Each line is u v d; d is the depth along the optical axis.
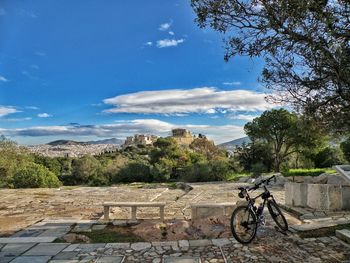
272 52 6.86
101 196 15.06
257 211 7.02
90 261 5.71
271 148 34.22
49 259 5.83
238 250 6.11
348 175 6.59
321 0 5.84
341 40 5.95
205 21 7.05
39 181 20.92
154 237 7.14
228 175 24.77
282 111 31.58
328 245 6.26
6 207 11.94
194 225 7.65
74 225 8.54
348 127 7.36
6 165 29.22
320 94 7.05
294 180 13.36
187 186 18.88
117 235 7.46
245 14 6.71
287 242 6.52
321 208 9.41
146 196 14.91
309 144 31.11
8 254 6.13
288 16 6.05
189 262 5.56
